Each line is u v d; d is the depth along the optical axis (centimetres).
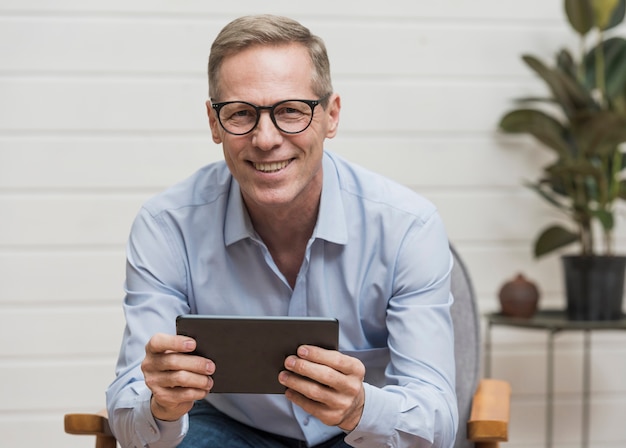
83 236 311
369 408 169
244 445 196
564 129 306
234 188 193
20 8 305
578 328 283
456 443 204
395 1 317
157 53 311
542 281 326
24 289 310
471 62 321
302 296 194
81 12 307
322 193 190
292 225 189
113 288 313
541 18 323
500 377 327
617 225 329
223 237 193
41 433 311
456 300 213
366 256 192
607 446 331
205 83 313
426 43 319
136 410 173
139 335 187
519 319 296
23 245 309
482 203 322
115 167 311
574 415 329
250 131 171
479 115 322
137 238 195
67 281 311
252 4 312
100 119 310
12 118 307
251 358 159
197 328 157
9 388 310
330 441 200
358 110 317
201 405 210
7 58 306
